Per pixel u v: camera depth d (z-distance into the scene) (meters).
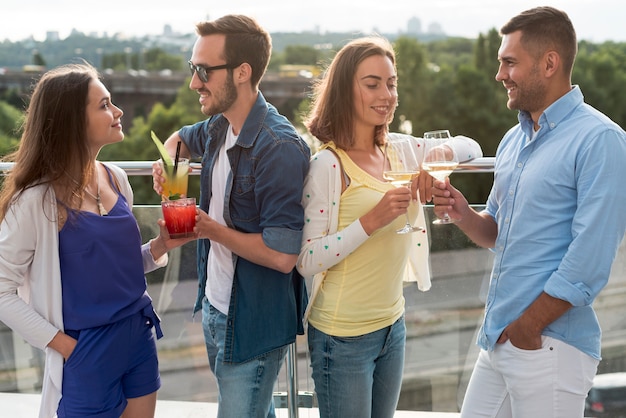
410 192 2.00
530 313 1.95
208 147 2.24
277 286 2.15
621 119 36.38
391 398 2.28
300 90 45.03
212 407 2.68
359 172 2.10
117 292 2.02
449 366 2.64
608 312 2.56
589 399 2.60
